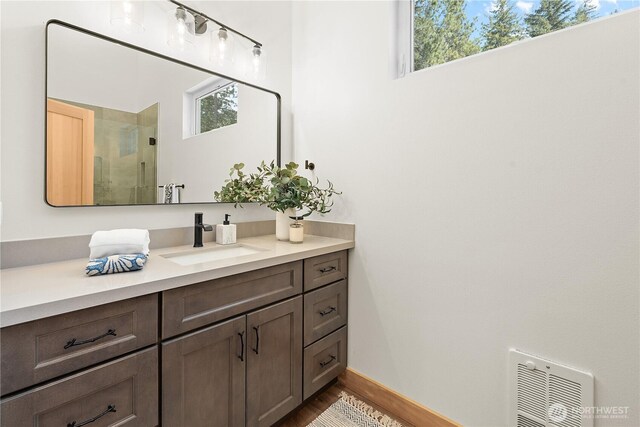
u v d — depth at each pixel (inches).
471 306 54.3
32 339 30.5
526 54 47.8
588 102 42.8
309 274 61.4
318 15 78.0
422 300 60.4
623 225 40.7
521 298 49.1
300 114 82.2
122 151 55.7
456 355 56.3
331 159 75.2
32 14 46.3
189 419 43.3
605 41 41.6
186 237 64.4
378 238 66.9
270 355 54.5
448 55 61.1
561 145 45.0
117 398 36.5
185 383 42.8
